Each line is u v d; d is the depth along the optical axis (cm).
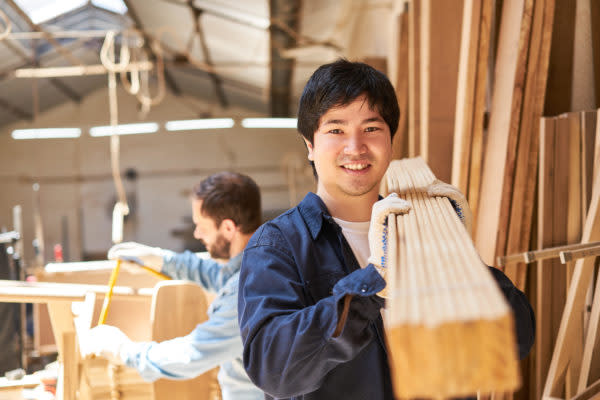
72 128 1432
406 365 50
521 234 181
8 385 209
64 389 176
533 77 180
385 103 105
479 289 56
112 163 1437
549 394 154
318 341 88
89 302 178
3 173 1411
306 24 691
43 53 1075
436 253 69
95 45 1091
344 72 104
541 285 174
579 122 172
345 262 105
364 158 104
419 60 254
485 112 221
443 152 232
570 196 172
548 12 179
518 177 180
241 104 1399
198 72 1159
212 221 181
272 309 94
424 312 52
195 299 182
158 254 202
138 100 1434
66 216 1420
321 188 114
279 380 91
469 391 50
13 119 1384
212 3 694
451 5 234
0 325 337
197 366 151
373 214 89
